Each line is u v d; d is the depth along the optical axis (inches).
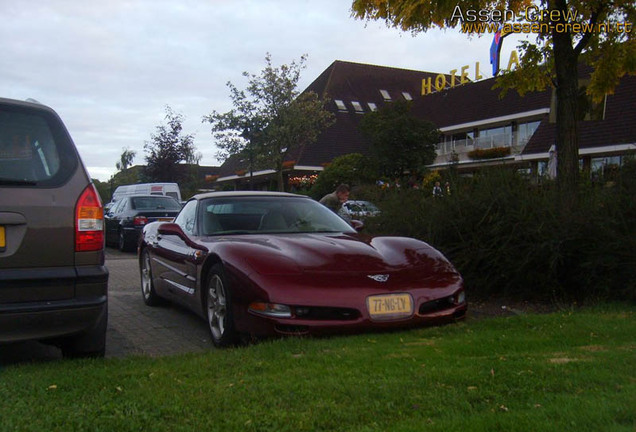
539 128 1117.7
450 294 184.9
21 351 178.2
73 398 117.7
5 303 134.9
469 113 1346.0
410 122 1034.1
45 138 146.9
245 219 222.7
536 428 99.3
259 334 168.1
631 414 103.4
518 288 252.1
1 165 139.3
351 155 1101.7
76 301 142.0
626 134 904.3
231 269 176.9
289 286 168.1
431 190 300.2
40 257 139.5
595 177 263.6
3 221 135.5
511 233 247.1
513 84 364.5
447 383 124.4
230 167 1881.2
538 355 146.9
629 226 228.2
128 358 156.7
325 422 105.3
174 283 230.8
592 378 124.8
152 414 108.4
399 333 175.2
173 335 209.2
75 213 144.1
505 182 266.8
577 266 237.6
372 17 324.8
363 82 1749.5
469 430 99.7
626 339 163.0
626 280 224.2
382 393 118.8
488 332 175.0
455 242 263.3
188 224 233.5
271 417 107.4
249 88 1002.1
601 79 344.5
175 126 1312.7
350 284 173.2
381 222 298.5
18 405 112.7
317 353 150.6
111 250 608.7
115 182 2010.3
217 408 111.9
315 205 241.9
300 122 1010.7
